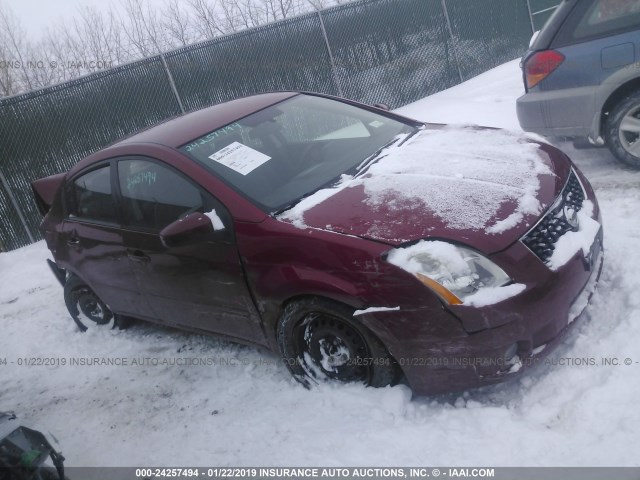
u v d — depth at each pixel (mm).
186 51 9539
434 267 2734
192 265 3561
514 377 2832
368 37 10852
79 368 4535
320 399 3234
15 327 5727
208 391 3730
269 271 3154
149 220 3836
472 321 2686
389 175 3402
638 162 4980
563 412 2695
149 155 3842
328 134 4148
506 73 10531
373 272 2807
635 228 4043
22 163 8477
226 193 3414
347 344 3064
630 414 2555
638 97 4797
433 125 4398
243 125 4031
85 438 3580
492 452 2592
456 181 3219
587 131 5082
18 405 4211
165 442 3336
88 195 4379
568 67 5000
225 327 3703
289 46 10258
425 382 2908
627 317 3143
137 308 4340
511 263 2762
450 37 11562
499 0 12125
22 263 7770
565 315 2883
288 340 3287
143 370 4234
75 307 5125
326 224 3047
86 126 8898
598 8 4840
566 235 3012
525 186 3154
